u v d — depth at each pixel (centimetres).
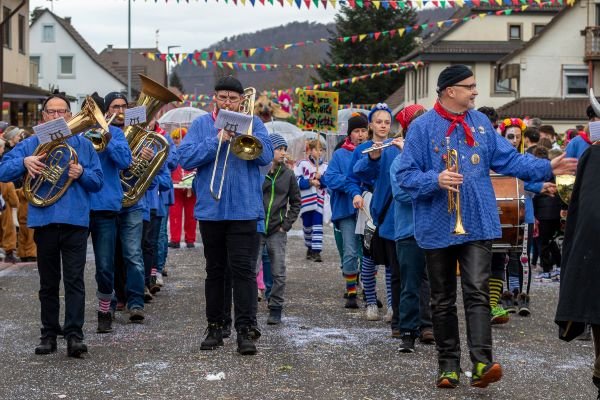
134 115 920
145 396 654
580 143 1048
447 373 673
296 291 1164
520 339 869
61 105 779
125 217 946
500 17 5631
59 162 768
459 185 666
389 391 668
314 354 791
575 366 757
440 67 5541
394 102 6134
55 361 763
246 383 689
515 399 651
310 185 1475
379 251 892
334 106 1842
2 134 1398
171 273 1329
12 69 3878
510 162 679
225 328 855
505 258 933
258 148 754
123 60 8700
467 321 658
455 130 677
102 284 878
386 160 857
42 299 791
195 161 768
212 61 2686
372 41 5978
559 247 1250
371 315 961
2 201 1381
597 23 4959
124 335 876
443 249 675
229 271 845
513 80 5522
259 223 909
